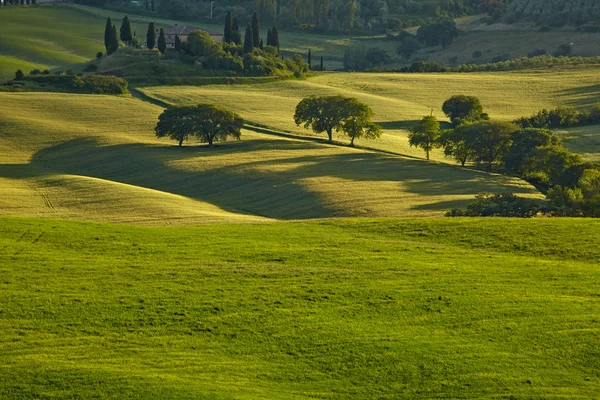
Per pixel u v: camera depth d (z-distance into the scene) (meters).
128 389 85.44
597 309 109.25
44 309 108.31
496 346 98.12
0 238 140.75
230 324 104.81
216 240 144.62
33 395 84.19
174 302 111.81
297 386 88.81
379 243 143.12
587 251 137.88
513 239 145.50
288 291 116.25
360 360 94.88
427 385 89.06
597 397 85.88
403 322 105.56
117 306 110.06
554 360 94.56
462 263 130.88
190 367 92.19
